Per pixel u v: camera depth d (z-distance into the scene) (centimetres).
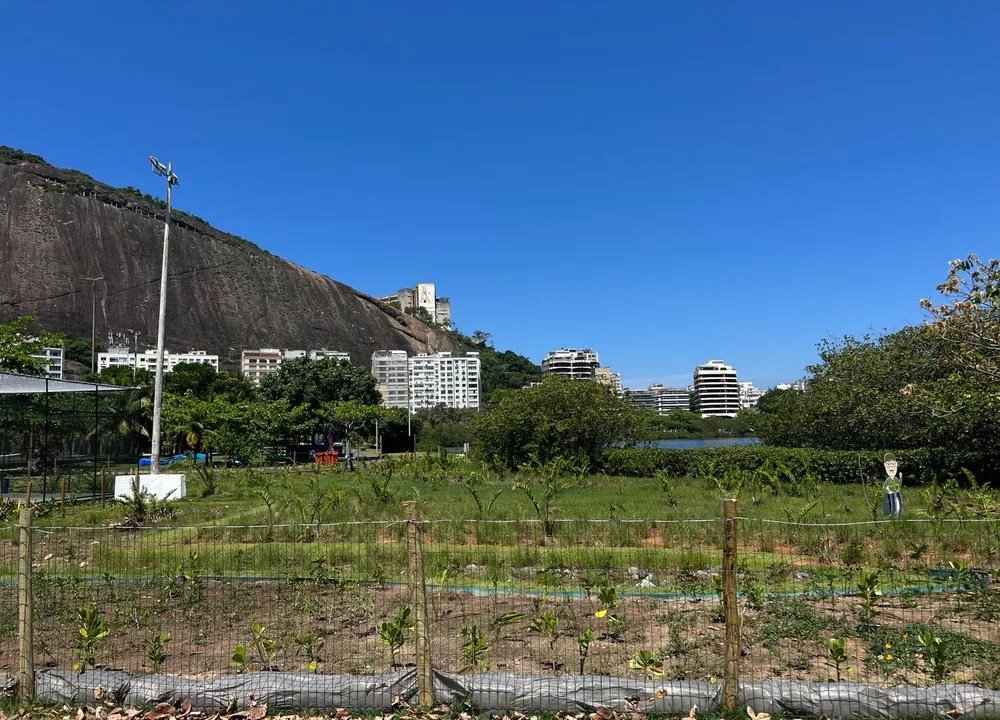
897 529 995
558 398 2741
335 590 774
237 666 556
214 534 1133
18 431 2266
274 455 4544
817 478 1958
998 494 1402
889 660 537
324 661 562
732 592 459
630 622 656
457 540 1042
